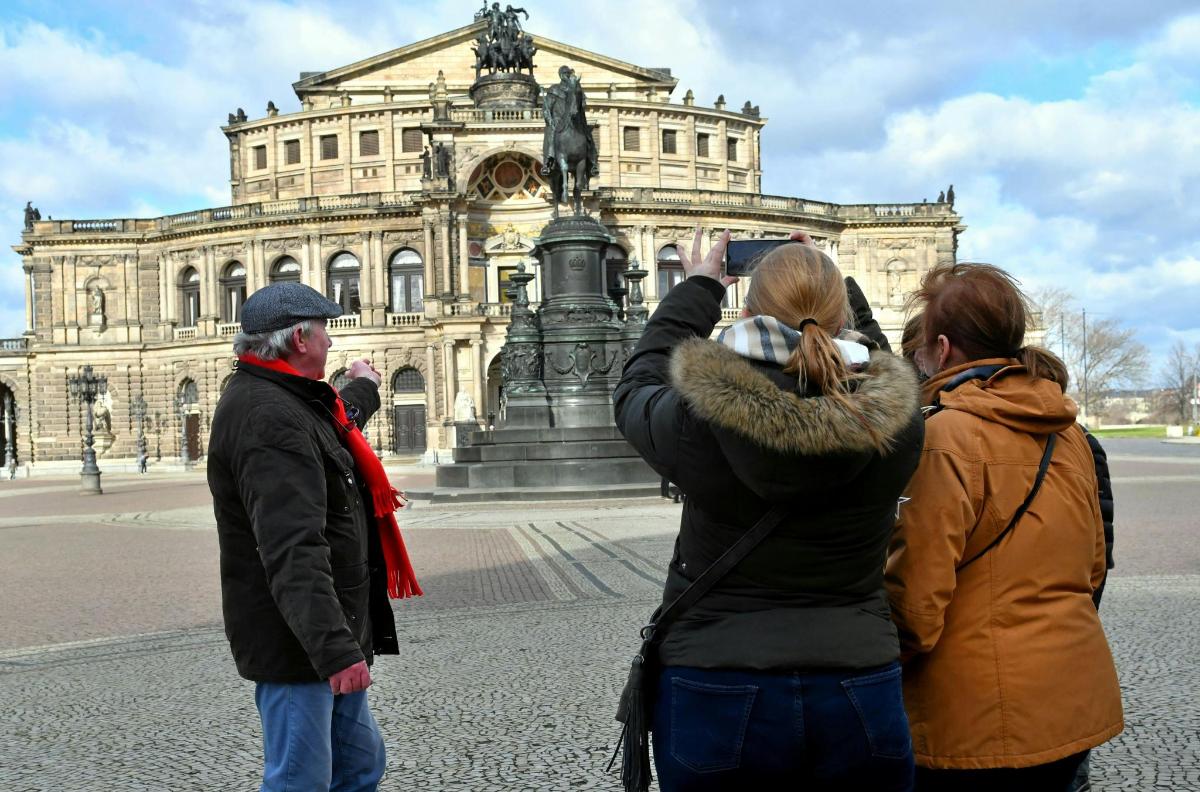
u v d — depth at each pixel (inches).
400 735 356.2
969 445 180.5
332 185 4212.6
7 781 321.4
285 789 212.5
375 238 3818.9
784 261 176.4
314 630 201.2
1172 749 310.0
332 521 223.0
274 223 3885.3
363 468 237.1
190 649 531.2
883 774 163.2
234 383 223.9
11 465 3983.8
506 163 3661.4
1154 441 3794.3
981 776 178.7
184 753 347.3
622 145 4215.1
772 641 159.9
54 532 1316.4
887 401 155.4
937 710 181.5
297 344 225.6
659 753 168.1
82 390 2365.9
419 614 601.0
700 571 167.0
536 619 568.1
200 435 4057.6
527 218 3678.6
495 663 462.6
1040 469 182.7
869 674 161.6
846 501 159.8
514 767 317.1
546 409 1478.8
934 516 176.4
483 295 3646.7
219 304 4008.4
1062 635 179.8
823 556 161.5
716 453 160.6
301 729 214.2
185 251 4099.4
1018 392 184.9
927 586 175.0
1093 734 177.8
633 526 1034.7
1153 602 556.4
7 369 4210.1
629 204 3764.8
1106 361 5940.0
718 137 4382.4
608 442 1414.9
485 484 1416.1
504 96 3777.1
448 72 4443.9
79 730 381.7
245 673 217.0
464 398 3302.2
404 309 3858.3
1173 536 874.8
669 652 168.4
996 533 181.0
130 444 4133.9
